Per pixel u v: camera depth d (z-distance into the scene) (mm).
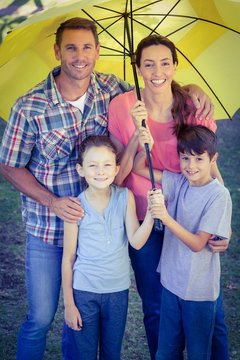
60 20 3662
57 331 4562
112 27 3854
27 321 3648
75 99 3541
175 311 3434
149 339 3826
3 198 6570
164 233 3533
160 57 3438
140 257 3684
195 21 3752
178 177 3500
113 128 3617
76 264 3438
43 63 3879
